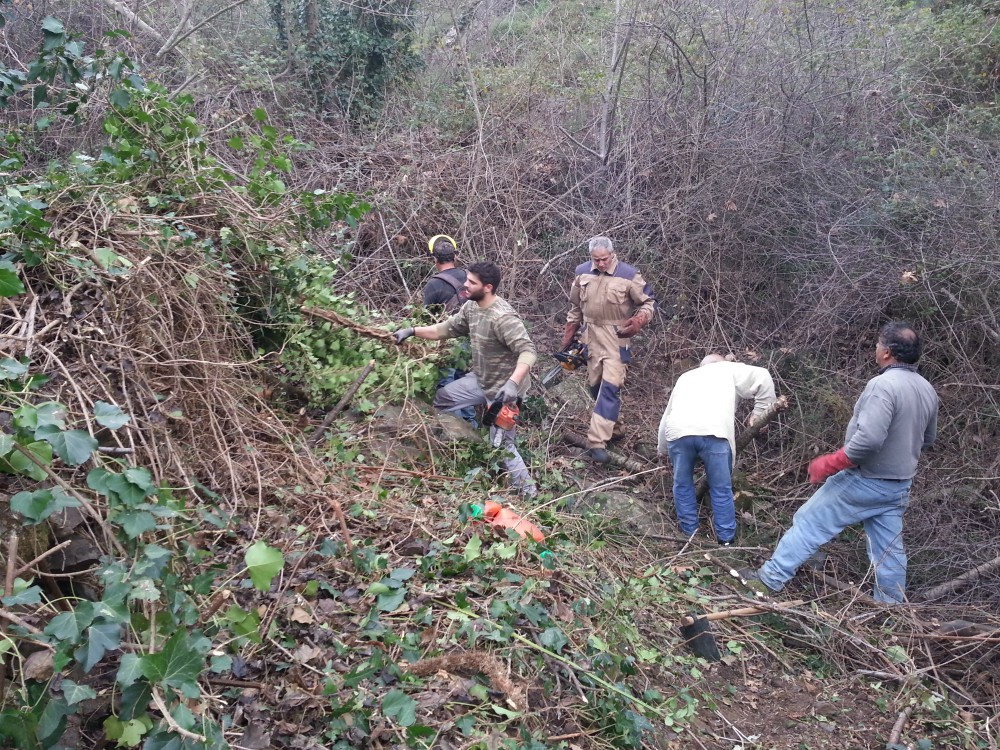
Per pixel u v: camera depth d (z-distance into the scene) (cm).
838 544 545
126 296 326
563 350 611
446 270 553
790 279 698
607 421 578
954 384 594
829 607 464
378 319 517
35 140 585
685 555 484
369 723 243
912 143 702
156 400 303
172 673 184
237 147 467
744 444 530
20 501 195
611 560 419
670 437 510
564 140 811
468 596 321
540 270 718
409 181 722
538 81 863
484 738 248
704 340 694
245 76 797
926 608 454
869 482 448
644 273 713
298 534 326
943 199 614
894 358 452
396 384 475
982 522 546
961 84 781
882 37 781
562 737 268
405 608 303
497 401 479
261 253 445
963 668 422
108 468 241
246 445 352
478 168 739
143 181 413
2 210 308
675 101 788
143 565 204
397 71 905
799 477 599
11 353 274
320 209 475
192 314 364
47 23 403
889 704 373
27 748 179
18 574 195
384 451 446
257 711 235
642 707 300
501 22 1027
